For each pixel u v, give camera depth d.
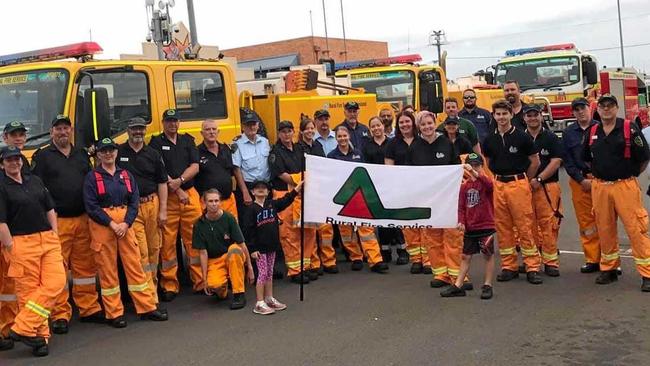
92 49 7.28
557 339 5.60
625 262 8.34
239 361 5.41
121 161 6.77
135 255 6.60
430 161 7.59
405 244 8.91
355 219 7.47
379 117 9.44
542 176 7.71
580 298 6.82
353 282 7.98
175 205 7.43
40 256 5.81
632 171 7.08
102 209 6.35
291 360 5.38
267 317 6.64
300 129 8.57
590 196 7.77
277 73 11.15
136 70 7.34
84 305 6.71
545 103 18.64
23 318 5.68
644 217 7.05
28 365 5.56
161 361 5.50
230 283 7.38
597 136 7.17
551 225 7.80
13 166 5.70
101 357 5.68
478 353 5.34
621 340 5.51
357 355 5.41
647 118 24.00
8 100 6.88
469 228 6.96
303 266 7.53
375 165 7.42
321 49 38.06
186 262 8.11
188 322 6.60
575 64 19.50
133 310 7.13
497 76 20.52
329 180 7.41
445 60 13.39
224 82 8.17
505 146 7.57
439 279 7.54
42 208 5.87
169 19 13.23
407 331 5.97
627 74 21.42
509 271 7.73
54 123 6.31
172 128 7.25
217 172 7.65
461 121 8.84
